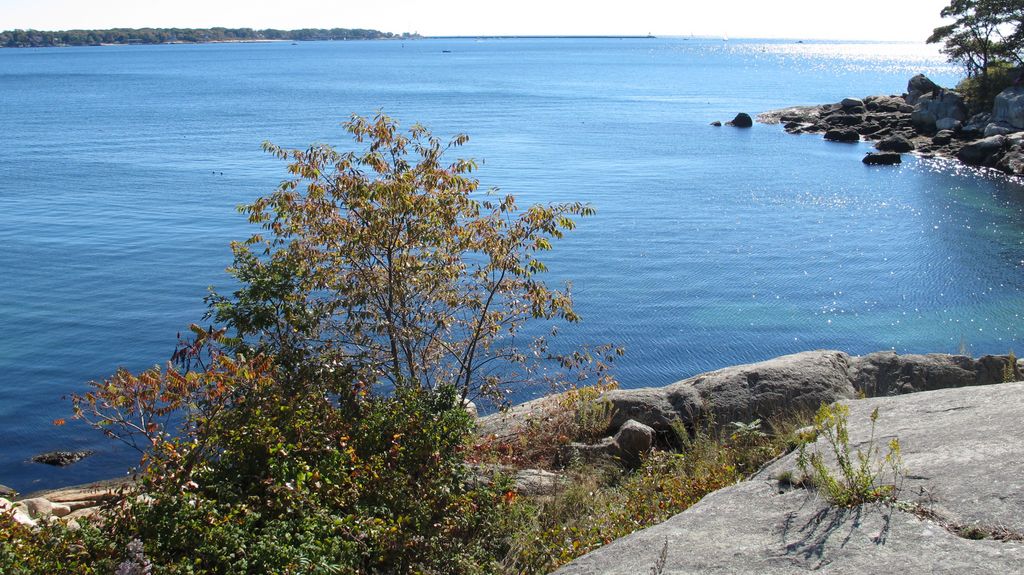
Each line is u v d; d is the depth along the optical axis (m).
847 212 45.34
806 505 4.68
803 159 66.06
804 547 4.18
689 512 5.02
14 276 33.00
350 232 11.51
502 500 7.59
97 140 78.44
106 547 5.59
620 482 8.88
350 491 6.63
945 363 11.21
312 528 5.75
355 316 11.60
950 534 3.99
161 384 8.29
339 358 10.53
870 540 4.10
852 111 87.56
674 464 8.84
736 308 29.16
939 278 32.19
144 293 30.88
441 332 12.84
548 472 9.39
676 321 27.81
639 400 11.05
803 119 89.06
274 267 10.52
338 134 80.69
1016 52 75.94
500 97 128.25
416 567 6.13
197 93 139.88
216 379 8.30
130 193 51.03
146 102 122.50
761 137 79.94
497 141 75.25
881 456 5.14
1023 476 4.37
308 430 7.42
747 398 10.79
